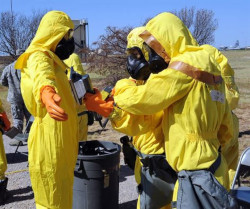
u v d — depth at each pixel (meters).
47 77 3.12
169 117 2.92
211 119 2.86
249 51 51.56
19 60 3.48
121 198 5.11
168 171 3.33
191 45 3.00
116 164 4.16
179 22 3.01
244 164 3.80
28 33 20.98
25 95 3.45
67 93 3.51
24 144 8.50
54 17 3.54
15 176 6.21
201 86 2.82
